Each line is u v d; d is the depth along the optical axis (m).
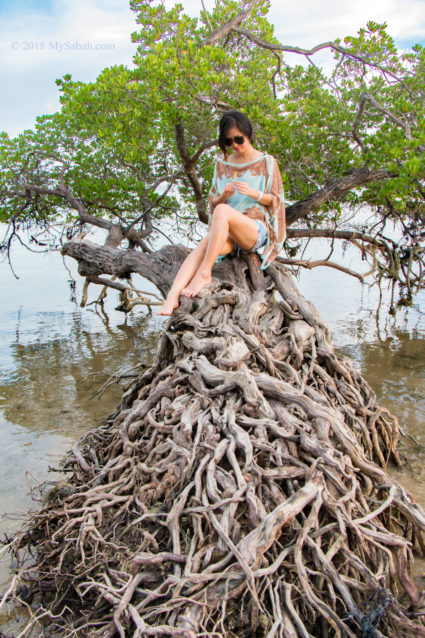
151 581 2.84
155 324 11.34
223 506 2.92
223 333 4.18
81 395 7.12
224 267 5.16
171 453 3.44
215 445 3.33
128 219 11.22
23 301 13.80
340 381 4.54
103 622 2.78
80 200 10.02
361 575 2.92
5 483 4.77
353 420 4.27
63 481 3.97
